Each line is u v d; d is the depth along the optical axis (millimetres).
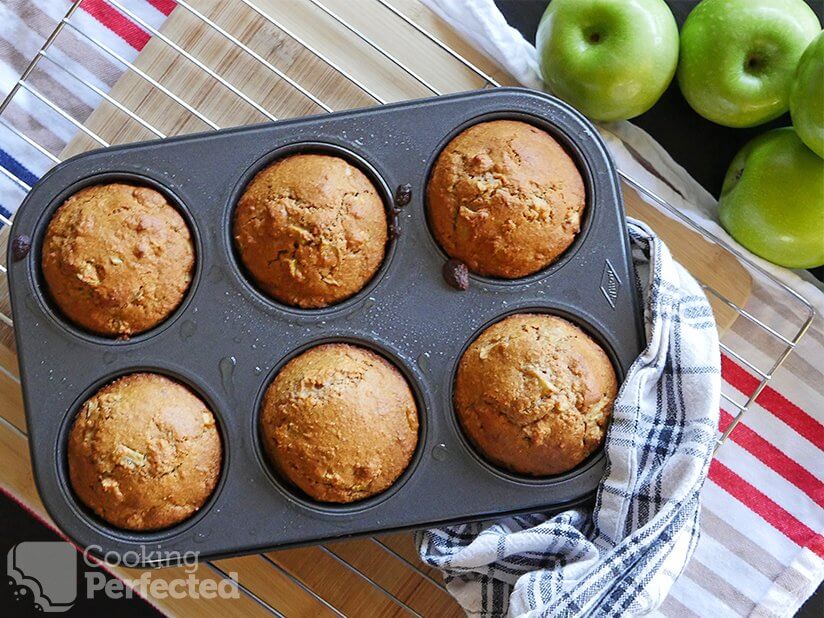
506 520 453
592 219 438
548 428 416
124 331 425
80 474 413
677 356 442
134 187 431
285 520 423
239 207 433
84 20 525
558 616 419
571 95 484
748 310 524
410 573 489
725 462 530
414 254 437
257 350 430
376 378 425
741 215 490
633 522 442
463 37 507
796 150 471
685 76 489
